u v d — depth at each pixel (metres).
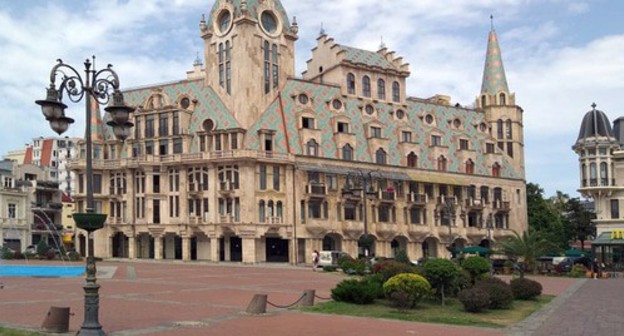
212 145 79.88
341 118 86.62
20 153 151.50
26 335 17.78
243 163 76.62
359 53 93.12
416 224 89.50
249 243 75.50
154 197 81.69
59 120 17.97
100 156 86.19
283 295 30.94
